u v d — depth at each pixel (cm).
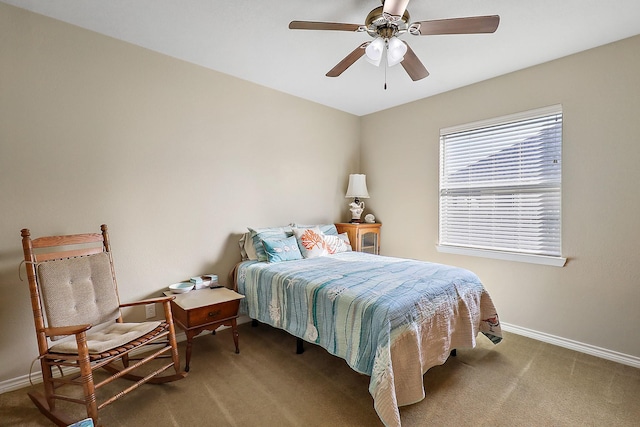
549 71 265
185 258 275
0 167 192
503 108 294
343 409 180
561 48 244
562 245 262
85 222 223
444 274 234
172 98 263
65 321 184
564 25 212
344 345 187
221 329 298
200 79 279
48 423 169
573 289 256
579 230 253
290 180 354
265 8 199
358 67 281
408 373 170
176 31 226
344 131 411
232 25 218
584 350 250
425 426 164
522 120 283
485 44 238
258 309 264
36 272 181
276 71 292
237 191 308
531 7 193
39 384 206
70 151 217
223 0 191
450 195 339
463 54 254
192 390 198
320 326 206
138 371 222
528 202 282
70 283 192
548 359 238
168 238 264
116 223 238
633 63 226
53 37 209
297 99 357
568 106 256
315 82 316
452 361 236
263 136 327
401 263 276
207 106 285
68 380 165
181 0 191
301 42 240
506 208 296
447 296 210
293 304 228
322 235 336
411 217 373
